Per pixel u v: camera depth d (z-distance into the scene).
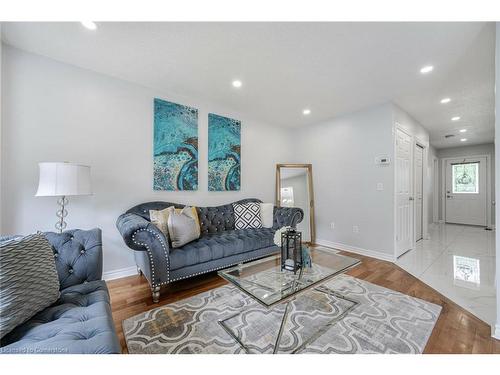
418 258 3.15
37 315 1.02
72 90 2.19
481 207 5.88
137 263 2.39
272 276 1.73
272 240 2.77
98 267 1.47
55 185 1.67
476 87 2.66
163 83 2.58
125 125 2.50
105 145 2.38
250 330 1.53
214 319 1.66
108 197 2.39
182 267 2.09
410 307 1.82
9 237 1.09
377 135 3.21
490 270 2.68
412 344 1.38
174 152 2.86
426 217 4.39
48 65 2.08
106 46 1.92
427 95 2.89
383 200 3.13
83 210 2.25
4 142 1.89
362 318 1.66
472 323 1.60
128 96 2.52
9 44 1.89
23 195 1.96
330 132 3.82
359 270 2.68
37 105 2.03
